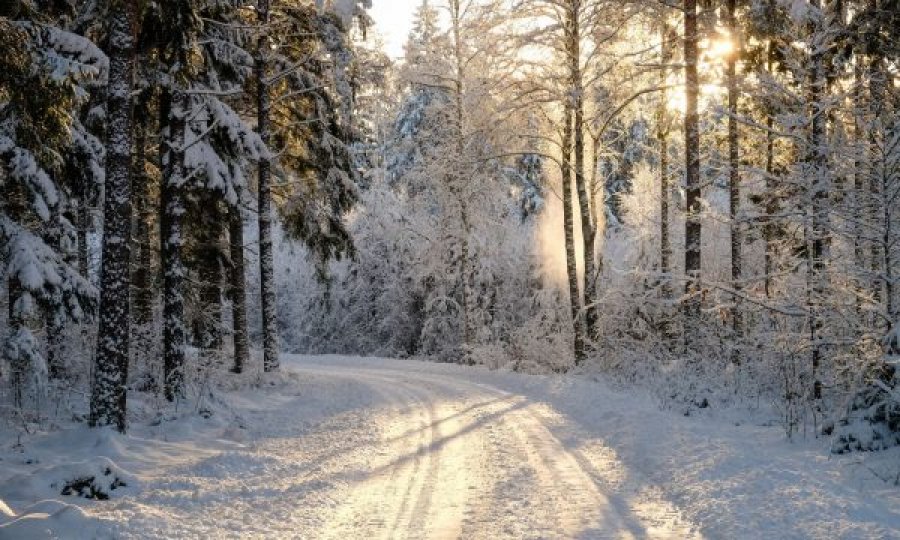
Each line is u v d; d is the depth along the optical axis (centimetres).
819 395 1242
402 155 4341
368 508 820
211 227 1891
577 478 933
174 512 795
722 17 1809
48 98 1149
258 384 1953
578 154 2169
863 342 1069
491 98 2275
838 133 1213
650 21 2025
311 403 1762
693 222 1711
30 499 829
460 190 3072
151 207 1912
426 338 3947
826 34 1277
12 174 1215
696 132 1734
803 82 1269
